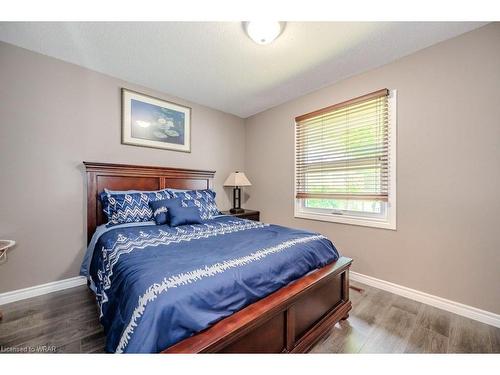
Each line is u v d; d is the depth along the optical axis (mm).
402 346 1377
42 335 1442
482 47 1627
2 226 1867
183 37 1786
